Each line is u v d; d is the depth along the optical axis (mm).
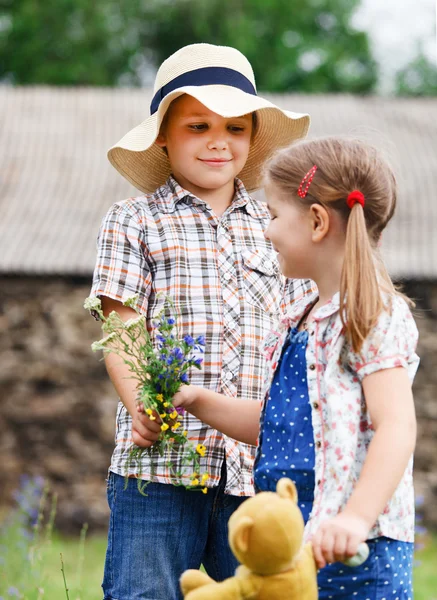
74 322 12500
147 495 3191
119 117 16141
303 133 3762
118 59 29047
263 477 2734
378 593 2539
